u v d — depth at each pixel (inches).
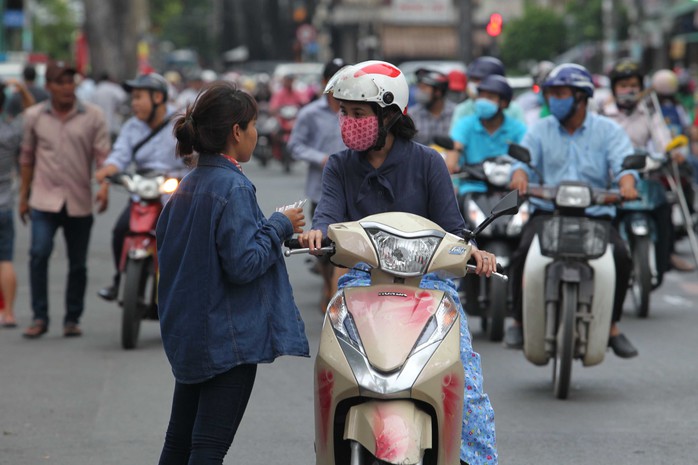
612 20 3668.8
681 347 926.4
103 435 674.8
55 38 5634.8
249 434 674.8
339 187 527.8
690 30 3267.7
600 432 678.5
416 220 479.5
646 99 1120.8
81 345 930.7
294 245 488.4
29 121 957.2
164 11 7696.9
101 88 2470.5
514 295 787.4
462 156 983.0
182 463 486.3
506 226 923.4
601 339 738.2
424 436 445.4
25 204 983.0
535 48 4564.5
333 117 1062.4
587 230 722.2
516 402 749.3
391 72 509.0
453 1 6535.4
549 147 783.1
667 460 624.4
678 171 1187.9
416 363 447.8
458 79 1269.7
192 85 2706.7
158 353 899.4
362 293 472.4
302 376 824.3
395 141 523.2
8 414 721.6
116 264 934.4
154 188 898.1
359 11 6594.5
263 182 2327.8
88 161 954.7
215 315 462.6
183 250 469.1
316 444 471.2
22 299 1156.5
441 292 475.5
